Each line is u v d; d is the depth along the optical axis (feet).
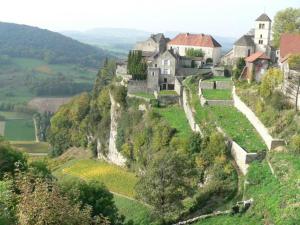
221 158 239.09
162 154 245.04
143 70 398.42
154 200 215.10
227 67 404.36
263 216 181.06
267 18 409.90
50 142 545.44
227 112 293.84
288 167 201.98
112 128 389.60
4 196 109.60
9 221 99.25
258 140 245.04
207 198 219.82
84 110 510.17
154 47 473.26
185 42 459.73
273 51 409.08
